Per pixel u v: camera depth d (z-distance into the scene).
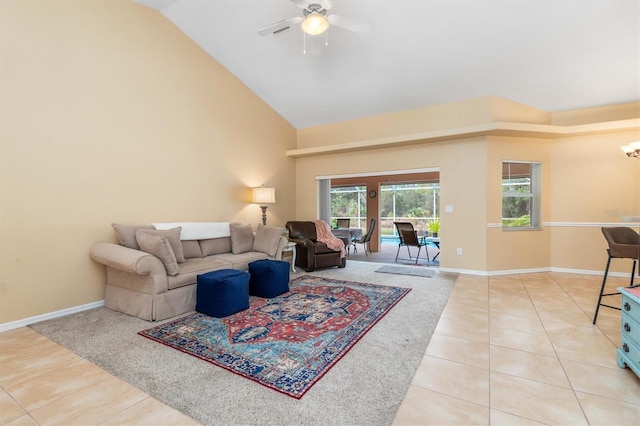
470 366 2.09
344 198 10.86
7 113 2.77
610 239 2.86
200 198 4.55
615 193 4.65
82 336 2.61
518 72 4.15
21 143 2.85
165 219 4.08
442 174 5.08
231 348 2.37
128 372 2.04
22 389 1.86
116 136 3.56
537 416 1.60
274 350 2.33
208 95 4.66
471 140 4.85
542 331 2.66
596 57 3.75
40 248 2.98
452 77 4.43
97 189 3.40
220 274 3.22
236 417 1.60
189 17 4.05
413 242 6.36
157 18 3.98
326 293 3.84
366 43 4.00
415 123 5.31
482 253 4.79
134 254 2.90
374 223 7.55
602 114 4.71
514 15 3.30
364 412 1.64
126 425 1.55
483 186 4.76
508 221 5.06
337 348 2.36
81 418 1.61
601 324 2.79
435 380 1.93
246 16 3.88
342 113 5.82
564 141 4.91
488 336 2.57
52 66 3.04
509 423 1.55
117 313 3.19
